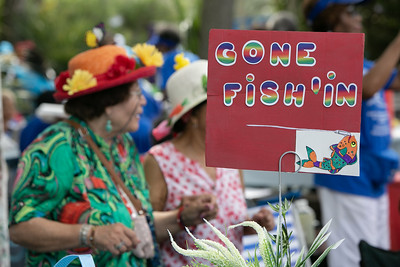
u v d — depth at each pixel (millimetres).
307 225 4379
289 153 2125
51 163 2762
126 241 2680
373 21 11945
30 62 10016
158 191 3320
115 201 2881
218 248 1899
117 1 25141
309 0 4398
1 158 3100
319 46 2098
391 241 4906
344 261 4695
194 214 3051
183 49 7828
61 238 2691
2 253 2998
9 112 5836
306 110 2111
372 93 4133
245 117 2146
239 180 3523
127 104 2945
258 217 3330
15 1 17797
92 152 2895
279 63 2121
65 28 19703
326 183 4746
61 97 2957
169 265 3277
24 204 2721
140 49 3047
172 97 3406
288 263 1936
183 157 3354
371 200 4637
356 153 2092
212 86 2154
